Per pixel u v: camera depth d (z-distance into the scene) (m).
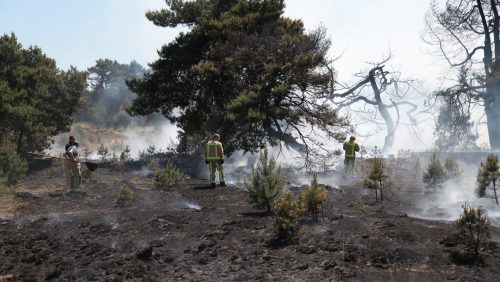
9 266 5.89
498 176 10.48
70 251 6.59
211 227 7.89
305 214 8.35
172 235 7.47
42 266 5.94
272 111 19.95
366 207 9.80
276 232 6.97
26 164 14.21
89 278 5.37
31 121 21.16
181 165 22.34
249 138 21.00
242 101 19.52
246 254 6.16
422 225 7.64
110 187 13.98
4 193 12.09
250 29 23.62
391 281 5.02
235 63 21.61
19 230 8.15
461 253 5.67
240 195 12.37
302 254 6.14
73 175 12.70
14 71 21.94
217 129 22.72
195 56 24.31
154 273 5.52
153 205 10.71
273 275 5.33
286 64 20.56
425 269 5.41
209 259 6.00
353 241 6.67
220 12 26.22
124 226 8.20
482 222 5.96
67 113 27.19
